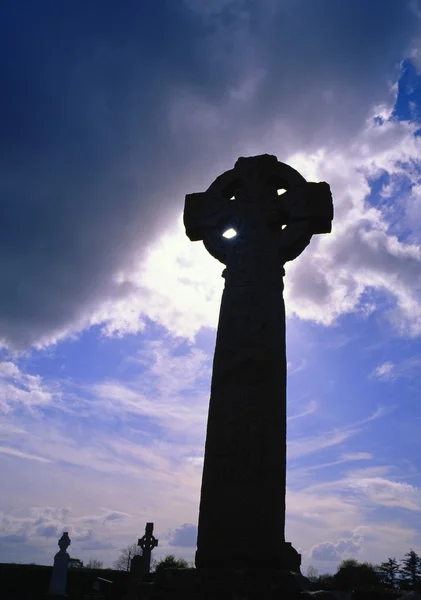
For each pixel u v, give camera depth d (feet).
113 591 81.41
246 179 31.32
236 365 26.48
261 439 24.68
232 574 21.04
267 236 29.50
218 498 23.94
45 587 87.10
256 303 27.86
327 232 30.45
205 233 31.04
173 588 21.36
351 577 68.39
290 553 23.16
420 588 28.53
